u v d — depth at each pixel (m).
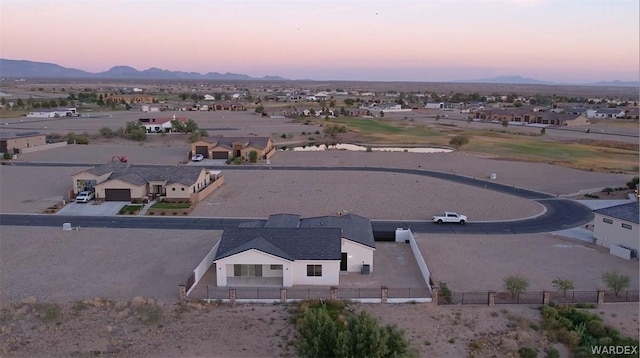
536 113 185.00
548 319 35.72
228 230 46.12
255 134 141.62
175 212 66.12
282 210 67.75
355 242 45.81
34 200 71.81
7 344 32.75
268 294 40.44
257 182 84.38
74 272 45.72
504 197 75.12
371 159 107.31
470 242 55.00
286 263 42.31
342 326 31.17
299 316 36.31
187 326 35.34
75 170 92.94
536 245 54.16
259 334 34.34
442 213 66.69
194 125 142.75
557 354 32.09
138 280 43.97
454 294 40.94
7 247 52.44
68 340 33.38
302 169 96.19
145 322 35.72
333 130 142.88
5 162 99.69
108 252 51.19
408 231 55.03
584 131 159.75
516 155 112.44
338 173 92.06
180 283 43.31
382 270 46.62
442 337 34.16
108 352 32.06
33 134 116.81
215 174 82.69
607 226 53.22
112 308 37.84
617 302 39.34
